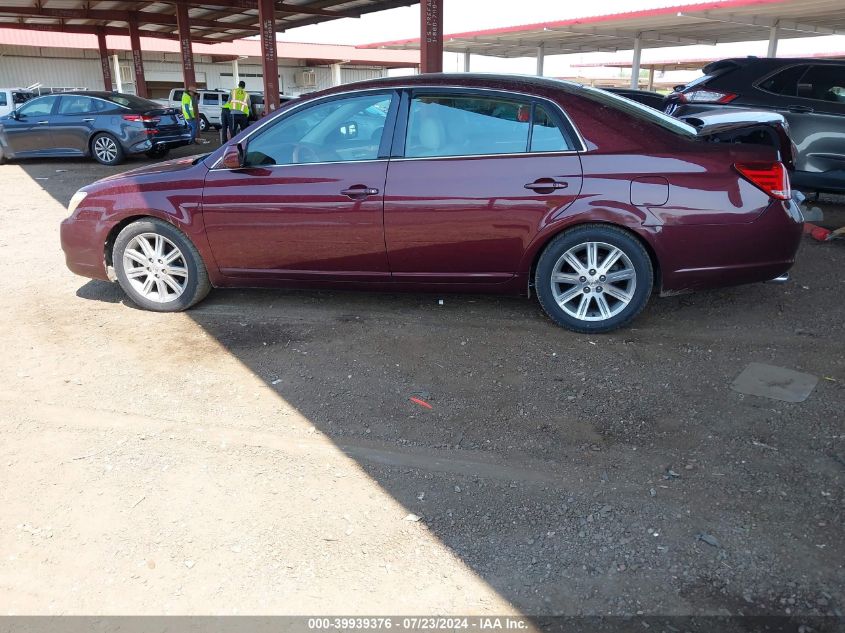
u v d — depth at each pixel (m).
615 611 2.31
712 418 3.48
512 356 4.26
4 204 9.94
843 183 7.96
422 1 10.60
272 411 3.67
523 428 3.46
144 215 4.94
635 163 4.16
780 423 3.41
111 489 3.02
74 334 4.75
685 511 2.79
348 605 2.37
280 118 4.70
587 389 3.83
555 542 2.64
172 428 3.51
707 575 2.45
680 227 4.16
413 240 4.48
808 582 2.40
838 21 19.75
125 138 14.60
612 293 4.43
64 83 37.97
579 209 4.21
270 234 4.70
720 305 5.04
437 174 4.38
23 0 22.39
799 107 8.04
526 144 4.32
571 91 4.36
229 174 4.74
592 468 3.11
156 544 2.68
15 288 5.80
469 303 5.18
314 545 2.66
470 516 2.81
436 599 2.39
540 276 4.46
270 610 2.35
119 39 35.78
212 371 4.14
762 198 4.14
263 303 5.29
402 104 4.51
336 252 4.63
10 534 2.75
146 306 5.16
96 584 2.49
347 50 42.22
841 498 2.82
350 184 4.48
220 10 24.11
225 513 2.85
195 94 21.02
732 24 19.95
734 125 4.93
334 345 4.48
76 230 5.12
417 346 4.44
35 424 3.56
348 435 3.43
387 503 2.90
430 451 3.28
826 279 5.61
